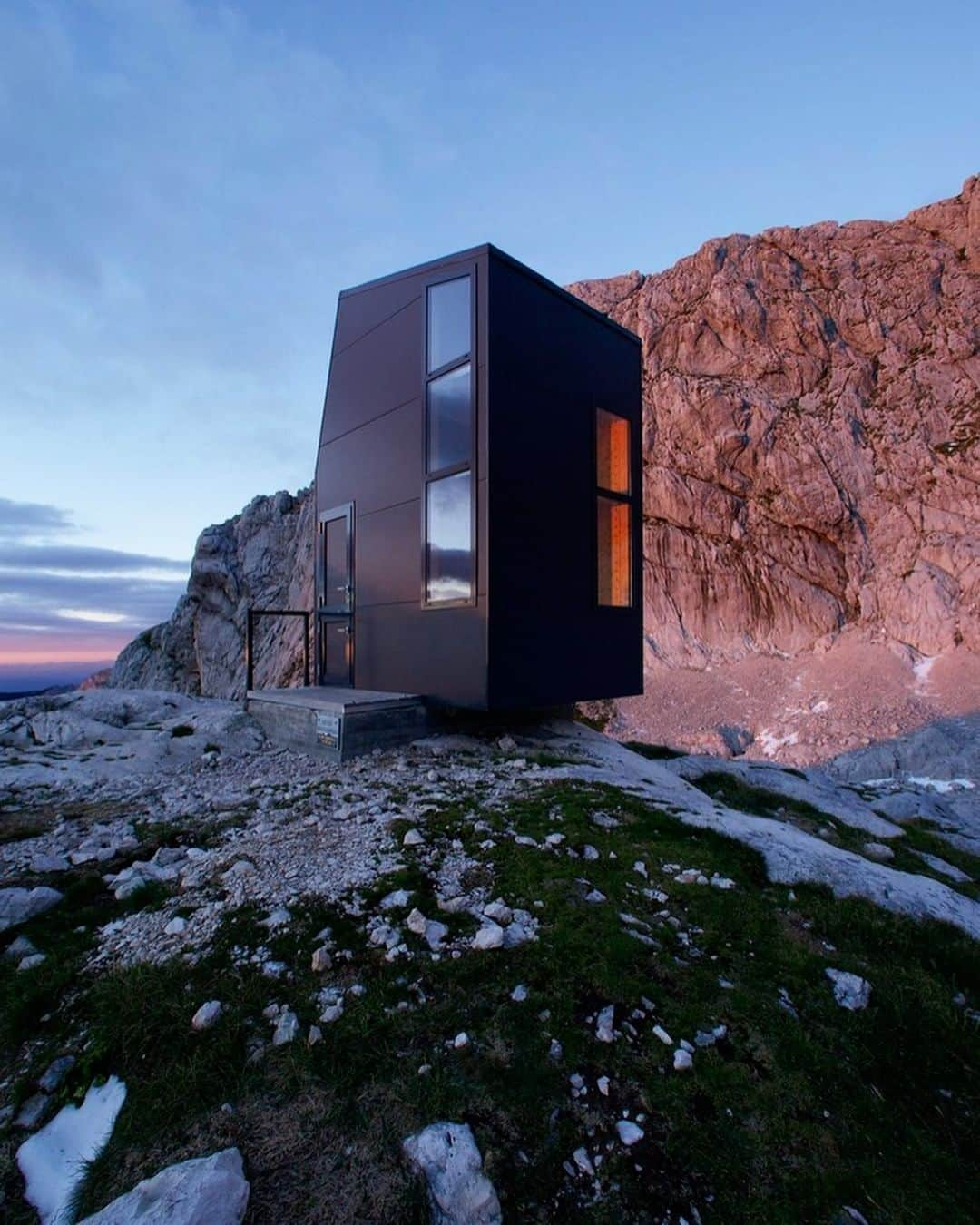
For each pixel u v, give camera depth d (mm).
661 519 45250
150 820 5602
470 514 8258
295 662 33719
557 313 9273
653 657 42156
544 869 4410
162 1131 2350
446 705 8586
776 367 45188
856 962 3828
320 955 3279
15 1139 2400
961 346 42156
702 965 3547
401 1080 2588
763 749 32562
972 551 37375
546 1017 2982
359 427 10547
